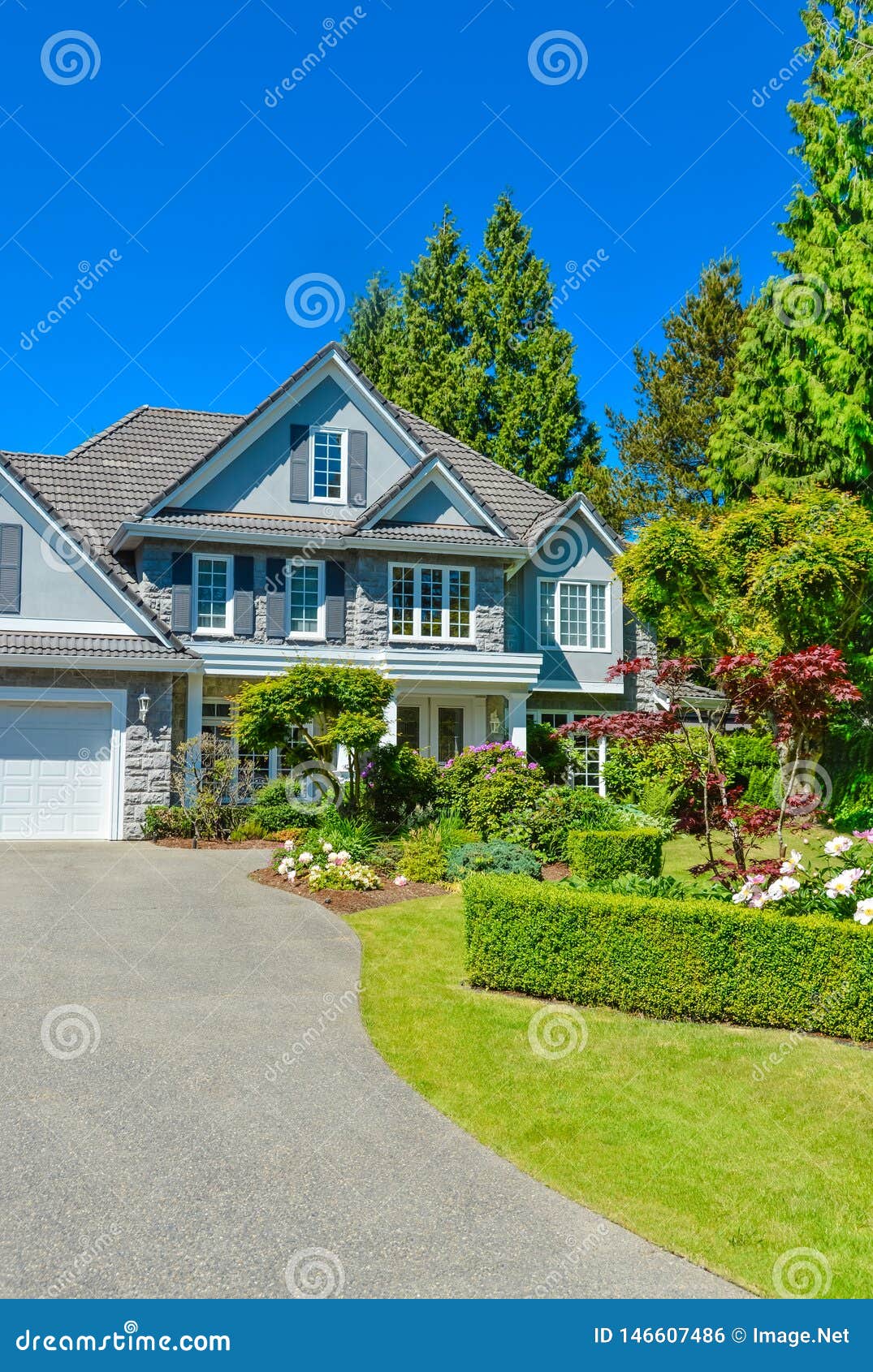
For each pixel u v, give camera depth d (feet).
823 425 82.84
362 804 61.00
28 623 68.08
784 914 29.37
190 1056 25.02
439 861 49.83
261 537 75.00
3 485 68.28
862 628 76.28
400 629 79.10
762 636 44.93
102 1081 23.24
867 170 86.33
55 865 52.95
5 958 33.76
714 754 38.01
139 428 87.35
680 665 37.52
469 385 138.82
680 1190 18.43
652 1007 28.76
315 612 78.28
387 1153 19.77
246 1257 15.75
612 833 47.26
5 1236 16.26
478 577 81.10
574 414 137.90
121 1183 18.19
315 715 59.21
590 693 87.76
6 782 65.31
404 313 152.25
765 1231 17.06
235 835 64.64
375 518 78.43
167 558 74.02
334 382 80.89
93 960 33.96
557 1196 18.15
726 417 94.73
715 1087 23.31
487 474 94.58
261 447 78.59
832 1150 20.11
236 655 71.67
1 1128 20.45
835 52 86.94
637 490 135.23
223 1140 20.17
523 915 31.07
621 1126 21.20
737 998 27.89
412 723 81.66
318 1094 22.81
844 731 75.20
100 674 66.80
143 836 66.54
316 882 46.55
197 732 70.33
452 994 30.91
